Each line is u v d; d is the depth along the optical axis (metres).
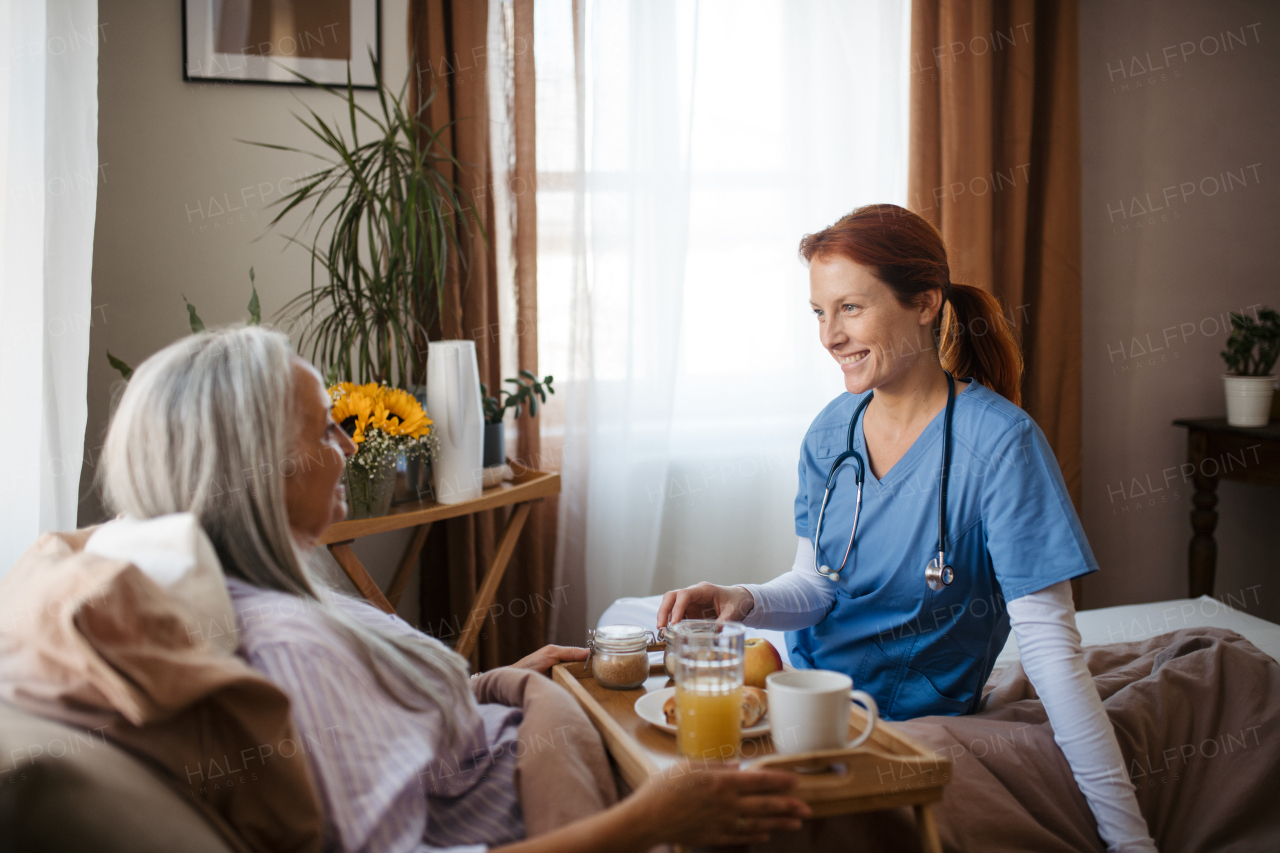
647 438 2.61
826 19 2.69
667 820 0.81
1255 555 3.27
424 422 1.85
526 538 2.49
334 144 2.03
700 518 2.81
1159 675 1.35
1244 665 1.37
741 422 2.79
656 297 2.58
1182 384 3.18
